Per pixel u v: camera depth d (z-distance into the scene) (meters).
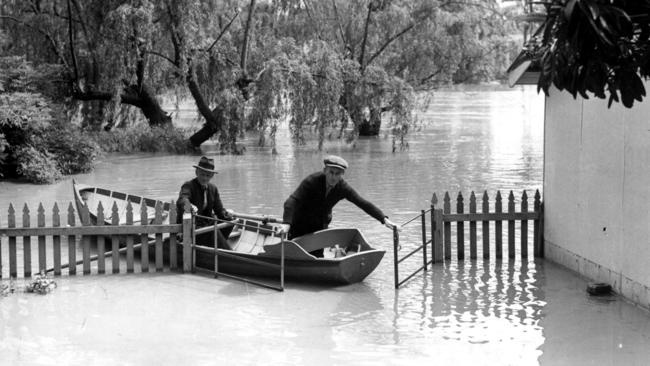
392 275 13.04
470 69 41.94
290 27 37.16
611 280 11.71
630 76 5.15
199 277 12.87
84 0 31.00
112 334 10.12
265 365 9.08
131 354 9.41
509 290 12.05
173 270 13.22
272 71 30.80
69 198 21.69
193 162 29.25
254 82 31.72
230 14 34.41
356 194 12.55
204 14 31.77
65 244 15.55
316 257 12.67
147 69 32.84
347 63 33.09
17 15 31.77
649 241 10.58
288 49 32.41
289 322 10.62
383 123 46.28
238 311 11.09
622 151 11.20
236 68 32.50
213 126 32.12
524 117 49.00
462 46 39.53
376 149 33.31
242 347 9.67
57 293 11.94
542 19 5.31
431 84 42.38
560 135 13.23
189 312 11.04
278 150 33.12
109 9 30.20
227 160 29.77
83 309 11.16
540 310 11.05
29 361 9.16
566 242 13.16
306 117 31.77
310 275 12.33
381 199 20.62
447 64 40.06
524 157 29.88
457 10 39.66
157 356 9.34
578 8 4.77
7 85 28.30
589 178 12.25
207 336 10.06
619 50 5.00
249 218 13.94
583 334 10.05
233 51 32.88
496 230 13.88
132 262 13.10
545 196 13.88
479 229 16.95
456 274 13.04
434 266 13.59
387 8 37.69
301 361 9.20
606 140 11.66
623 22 4.98
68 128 27.23
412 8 38.16
